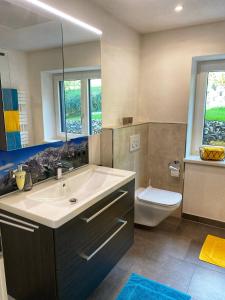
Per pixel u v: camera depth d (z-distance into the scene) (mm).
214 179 2611
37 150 1661
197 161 2643
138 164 2762
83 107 2004
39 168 1697
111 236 1723
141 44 2764
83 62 1916
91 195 1542
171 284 1816
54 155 1812
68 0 1700
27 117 1536
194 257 2135
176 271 1959
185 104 2637
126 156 2477
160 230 2592
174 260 2094
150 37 2693
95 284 1646
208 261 2080
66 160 1940
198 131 2883
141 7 1999
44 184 1684
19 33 1424
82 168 2100
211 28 2357
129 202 1992
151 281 1845
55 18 1615
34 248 1307
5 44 1355
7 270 1506
